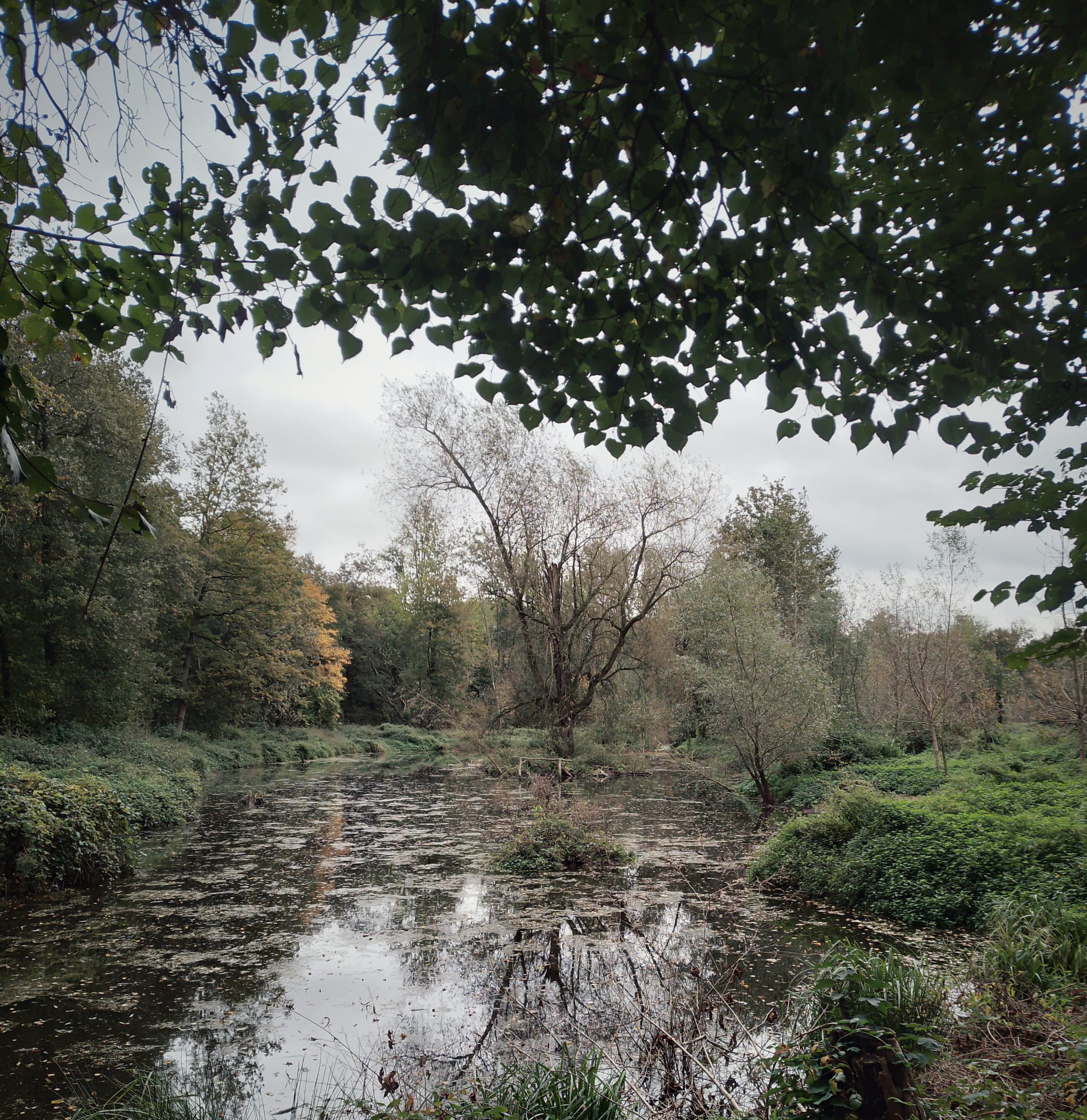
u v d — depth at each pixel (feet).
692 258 8.87
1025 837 28.02
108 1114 14.11
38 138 8.49
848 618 83.71
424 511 81.30
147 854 42.01
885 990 15.06
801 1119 10.96
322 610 134.72
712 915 28.81
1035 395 10.52
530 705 84.12
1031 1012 15.37
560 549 78.64
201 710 101.14
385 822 53.11
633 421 9.35
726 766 73.92
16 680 57.82
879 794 41.39
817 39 6.34
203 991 21.59
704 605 64.69
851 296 8.98
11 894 32.32
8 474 8.64
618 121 7.78
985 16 6.88
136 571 63.98
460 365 9.54
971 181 8.09
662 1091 14.28
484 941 26.08
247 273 8.73
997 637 97.81
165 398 8.92
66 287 9.37
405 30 7.23
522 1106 12.34
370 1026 19.06
